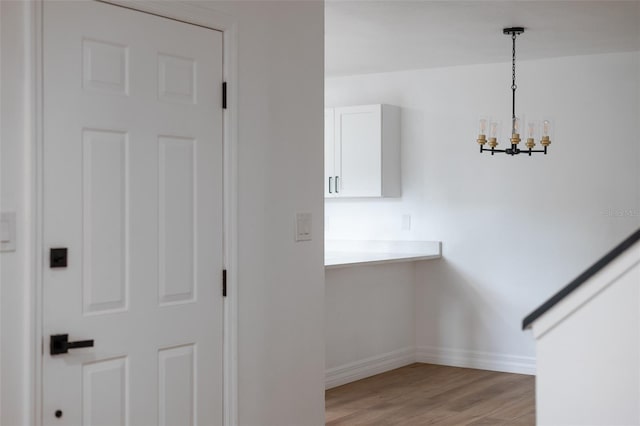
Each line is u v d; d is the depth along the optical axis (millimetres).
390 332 6477
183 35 3014
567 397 1794
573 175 6051
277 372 3459
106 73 2738
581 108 6020
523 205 6254
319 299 3707
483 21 4984
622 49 5781
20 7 2498
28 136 2506
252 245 3318
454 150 6551
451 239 6582
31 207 2508
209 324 3123
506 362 6332
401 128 6812
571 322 1790
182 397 3016
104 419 2738
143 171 2863
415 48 5812
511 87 6305
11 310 2479
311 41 3658
